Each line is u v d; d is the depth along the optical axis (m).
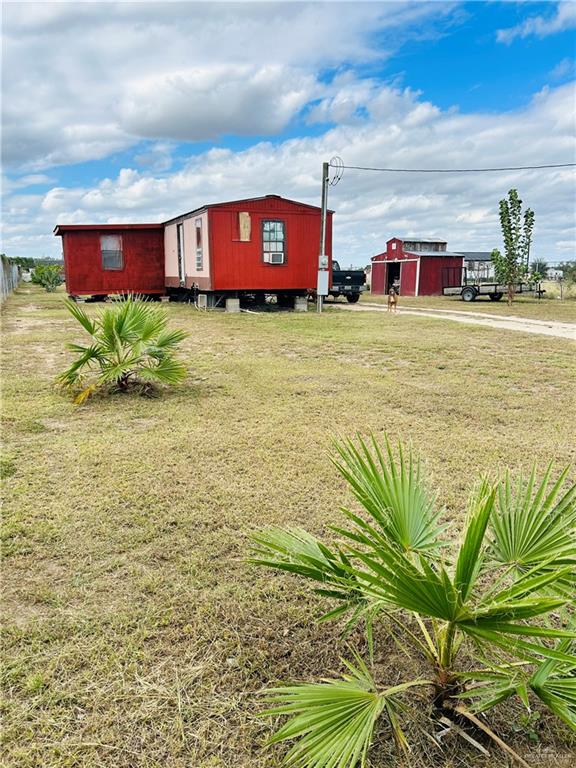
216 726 1.76
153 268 18.80
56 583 2.54
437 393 6.24
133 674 1.99
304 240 16.02
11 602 2.40
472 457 4.23
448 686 1.75
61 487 3.59
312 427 4.97
